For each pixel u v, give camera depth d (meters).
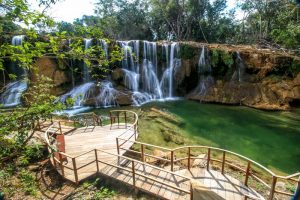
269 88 19.05
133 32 37.53
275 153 10.70
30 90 4.55
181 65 22.17
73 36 3.91
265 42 28.81
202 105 19.03
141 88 22.12
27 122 3.68
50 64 19.06
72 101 4.11
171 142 11.36
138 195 6.23
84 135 10.16
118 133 10.33
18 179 6.82
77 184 6.60
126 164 7.56
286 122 15.01
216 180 6.67
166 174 6.97
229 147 11.23
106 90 19.16
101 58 4.44
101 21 7.46
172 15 35.47
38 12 3.10
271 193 5.52
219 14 36.97
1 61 3.36
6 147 3.77
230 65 20.83
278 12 27.39
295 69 18.84
